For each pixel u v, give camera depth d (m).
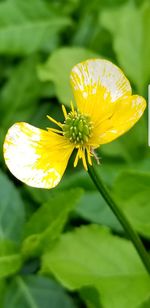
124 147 0.19
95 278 0.15
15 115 0.20
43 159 0.11
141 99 0.11
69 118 0.12
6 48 0.21
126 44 0.21
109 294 0.15
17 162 0.11
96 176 0.12
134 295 0.15
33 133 0.11
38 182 0.11
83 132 0.11
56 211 0.15
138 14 0.21
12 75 0.21
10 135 0.11
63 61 0.19
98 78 0.12
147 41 0.21
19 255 0.16
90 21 0.23
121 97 0.12
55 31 0.22
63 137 0.12
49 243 0.16
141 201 0.16
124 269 0.16
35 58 0.21
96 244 0.16
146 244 0.17
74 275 0.15
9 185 0.17
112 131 0.11
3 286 0.15
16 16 0.22
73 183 0.18
